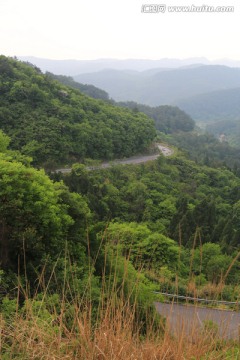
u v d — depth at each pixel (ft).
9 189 45.65
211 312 14.71
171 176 217.15
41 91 216.13
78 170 175.73
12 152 80.18
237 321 14.29
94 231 51.55
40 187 49.32
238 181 241.14
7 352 14.01
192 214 131.54
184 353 12.96
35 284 35.96
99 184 169.37
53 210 47.29
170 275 53.21
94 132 219.00
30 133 191.21
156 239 69.41
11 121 195.11
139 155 253.03
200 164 263.70
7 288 33.83
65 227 49.57
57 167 190.90
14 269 40.68
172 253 68.28
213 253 82.58
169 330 13.96
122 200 166.91
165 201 165.78
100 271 45.14
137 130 252.42
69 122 214.28
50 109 213.05
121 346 12.85
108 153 224.33
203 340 13.26
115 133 233.96
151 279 50.93
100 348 13.14
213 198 188.96
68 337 13.91
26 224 45.68
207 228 128.67
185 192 197.26
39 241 43.57
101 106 260.83
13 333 14.08
